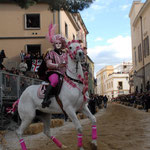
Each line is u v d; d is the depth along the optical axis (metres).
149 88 33.56
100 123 12.77
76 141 7.30
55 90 5.56
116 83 86.25
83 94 5.50
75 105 5.51
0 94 9.90
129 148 6.10
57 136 8.55
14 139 8.10
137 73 43.78
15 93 11.15
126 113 20.81
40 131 9.53
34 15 23.00
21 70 16.70
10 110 6.57
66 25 26.47
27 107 5.93
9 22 22.69
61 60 5.78
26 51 22.44
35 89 5.98
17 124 10.20
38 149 6.38
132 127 10.27
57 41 5.77
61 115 14.59
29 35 22.64
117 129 9.82
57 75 5.64
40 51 22.53
